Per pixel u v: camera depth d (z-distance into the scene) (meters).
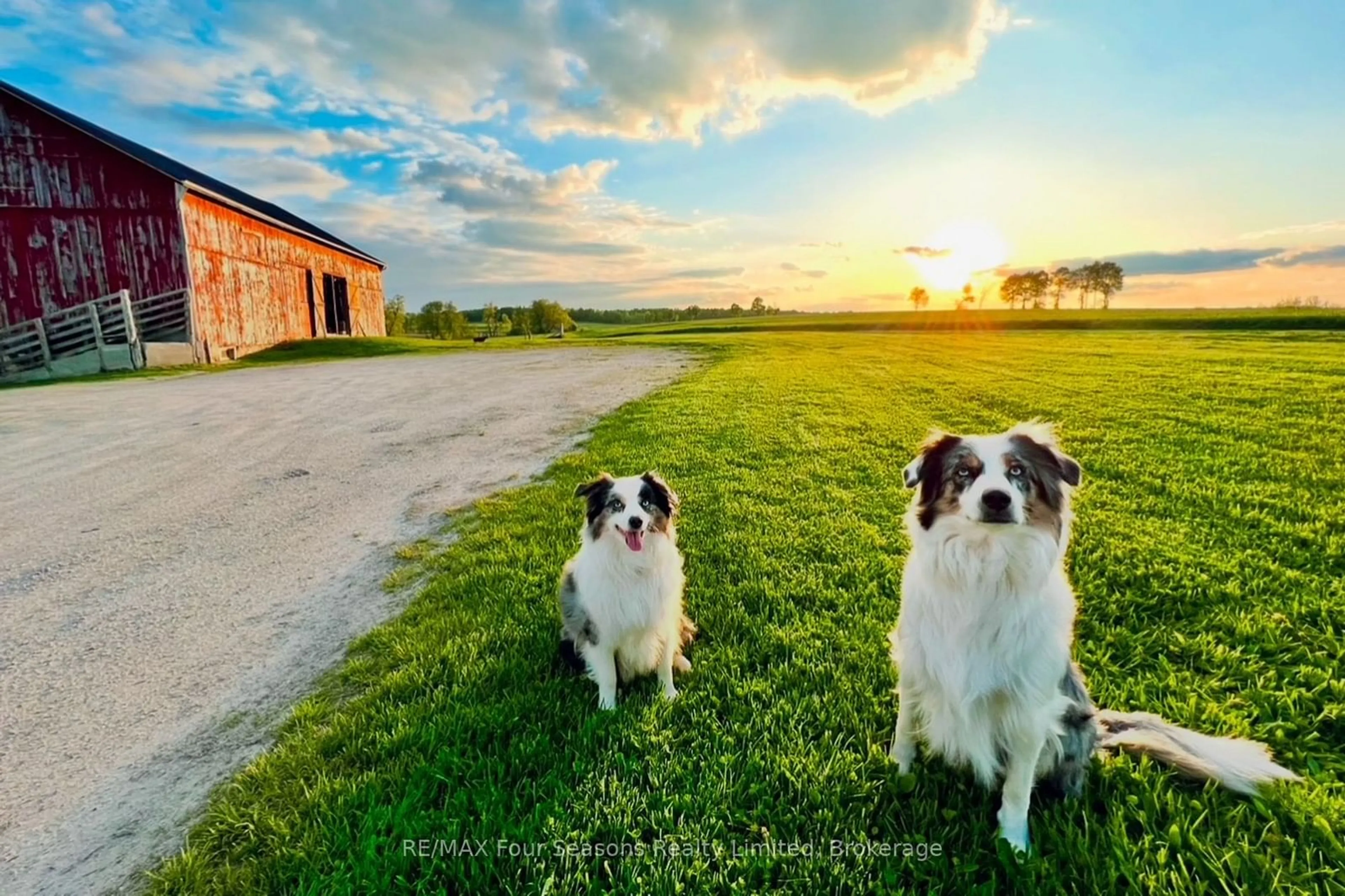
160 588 4.97
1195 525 5.28
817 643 3.68
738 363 22.47
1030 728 2.33
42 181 20.81
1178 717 2.93
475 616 4.19
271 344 27.12
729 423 10.53
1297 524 5.17
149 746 3.15
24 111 20.44
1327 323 51.81
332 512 6.77
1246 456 7.50
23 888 2.35
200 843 2.46
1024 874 2.15
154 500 7.20
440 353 28.47
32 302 21.19
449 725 3.02
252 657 3.97
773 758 2.75
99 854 2.50
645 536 3.34
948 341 38.12
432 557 5.46
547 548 5.36
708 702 3.22
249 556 5.62
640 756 2.85
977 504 2.37
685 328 84.44
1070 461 2.62
